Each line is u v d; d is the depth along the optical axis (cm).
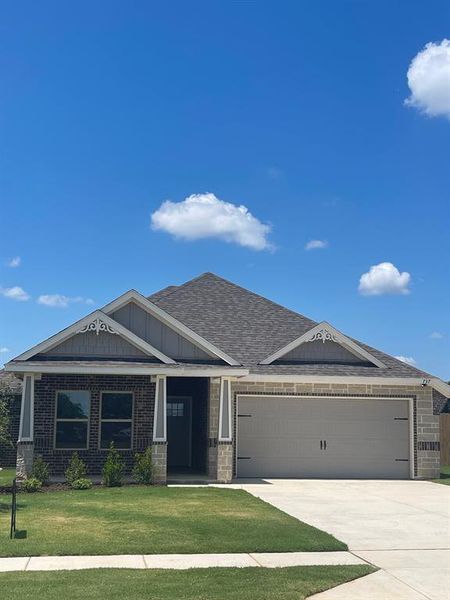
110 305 2164
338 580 923
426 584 923
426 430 2355
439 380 2359
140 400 2148
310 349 2422
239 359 2355
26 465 1959
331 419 2327
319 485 2067
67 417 2109
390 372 2367
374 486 2072
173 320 2195
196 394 2486
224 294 2766
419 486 2091
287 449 2292
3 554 1044
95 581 889
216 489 1859
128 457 2123
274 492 1862
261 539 1162
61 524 1287
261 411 2292
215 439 2184
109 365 2006
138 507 1503
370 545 1169
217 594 834
